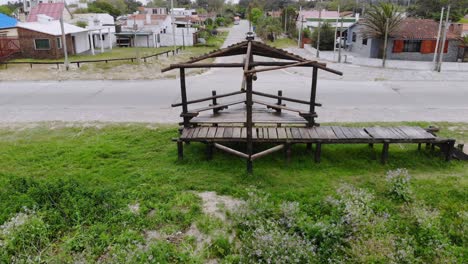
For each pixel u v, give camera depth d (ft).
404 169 24.49
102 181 23.71
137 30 138.21
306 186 23.21
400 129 28.55
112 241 17.71
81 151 28.60
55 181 23.12
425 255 17.08
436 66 78.23
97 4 230.68
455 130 33.73
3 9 208.54
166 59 90.43
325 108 42.55
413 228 18.83
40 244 17.62
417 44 101.65
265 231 17.47
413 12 172.55
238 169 25.58
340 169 25.91
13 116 39.50
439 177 24.59
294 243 16.60
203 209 20.42
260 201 19.95
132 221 19.16
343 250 17.03
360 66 84.48
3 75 66.39
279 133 27.25
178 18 180.86
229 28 236.84
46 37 93.91
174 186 22.97
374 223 18.37
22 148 29.50
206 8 317.63
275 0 288.51
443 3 164.96
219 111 32.45
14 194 21.56
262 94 31.65
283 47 136.67
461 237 18.15
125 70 71.61
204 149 29.07
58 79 63.52
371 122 36.29
